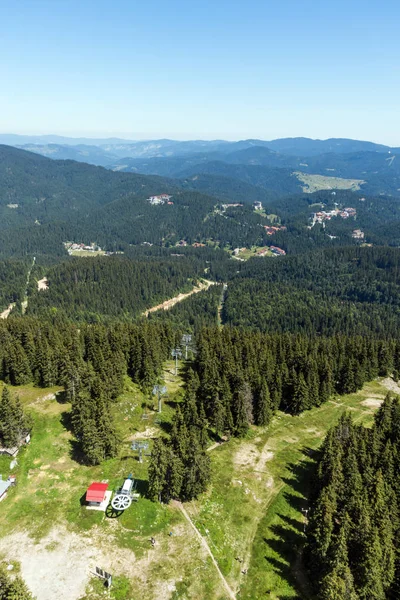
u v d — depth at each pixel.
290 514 71.19
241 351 119.12
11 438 75.31
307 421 104.12
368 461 72.88
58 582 53.50
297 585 57.88
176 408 98.00
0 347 109.31
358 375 120.19
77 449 80.19
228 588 56.09
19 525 62.00
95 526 62.72
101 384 91.44
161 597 53.16
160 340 131.50
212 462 82.50
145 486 71.31
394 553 56.75
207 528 65.06
